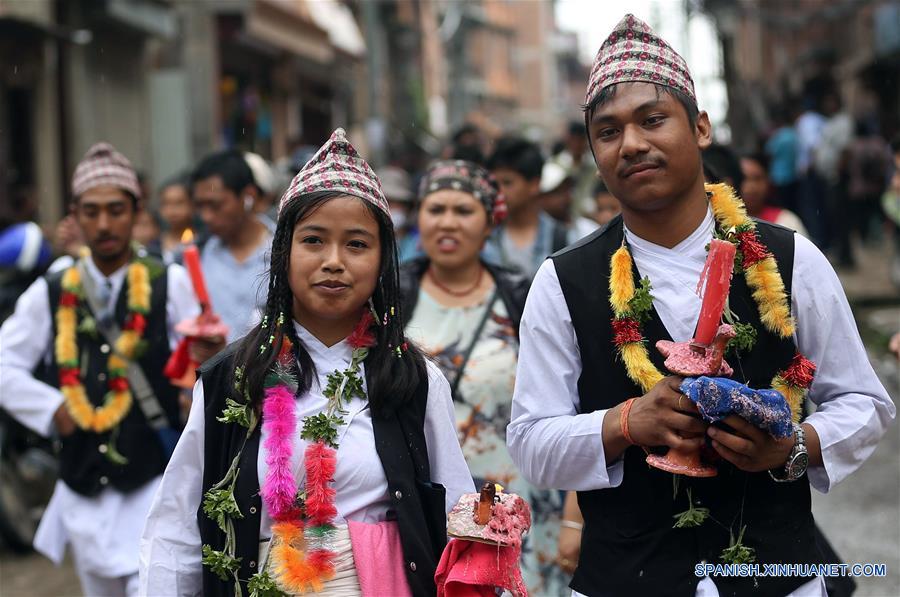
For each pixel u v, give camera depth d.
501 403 5.21
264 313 3.44
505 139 7.33
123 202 5.44
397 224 10.76
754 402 3.02
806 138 18.95
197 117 21.17
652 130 3.28
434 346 5.27
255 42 23.97
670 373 3.31
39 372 5.57
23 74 14.75
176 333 5.40
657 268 3.40
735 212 3.41
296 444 3.28
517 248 7.37
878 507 7.80
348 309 3.33
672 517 3.30
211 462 3.36
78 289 5.41
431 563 3.30
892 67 28.27
